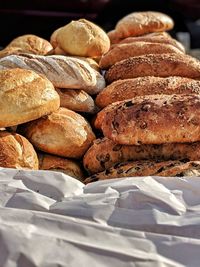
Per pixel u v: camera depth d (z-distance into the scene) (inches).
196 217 15.1
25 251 13.6
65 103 22.9
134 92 23.0
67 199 16.0
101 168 20.0
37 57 23.3
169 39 30.4
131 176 18.2
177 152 18.8
